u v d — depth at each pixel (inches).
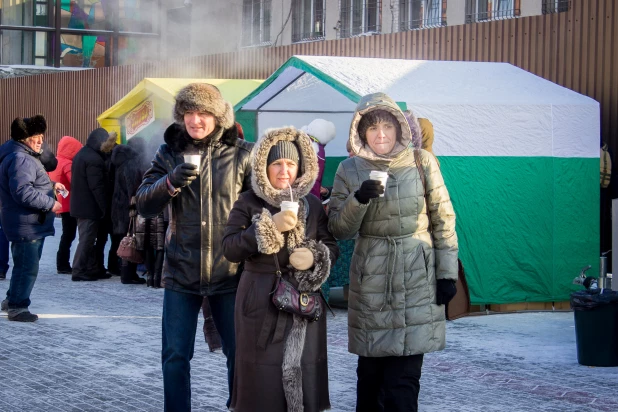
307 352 175.3
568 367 283.7
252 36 955.3
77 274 496.7
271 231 172.1
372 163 198.4
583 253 398.6
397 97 369.7
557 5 584.4
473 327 354.3
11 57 1262.3
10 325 353.7
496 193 381.1
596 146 401.4
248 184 202.8
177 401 197.0
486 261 380.5
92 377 269.3
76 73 992.2
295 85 427.2
